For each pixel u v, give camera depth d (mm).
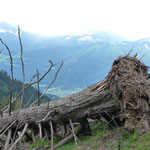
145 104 6340
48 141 7930
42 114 8172
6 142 7617
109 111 7273
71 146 6695
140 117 6082
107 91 7453
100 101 7445
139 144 5125
